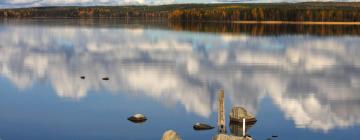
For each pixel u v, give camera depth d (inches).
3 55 2458.2
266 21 7539.4
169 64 2048.5
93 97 1294.3
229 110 1141.7
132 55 2458.2
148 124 1020.5
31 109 1165.7
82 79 1598.2
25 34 4303.6
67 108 1172.5
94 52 2642.7
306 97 1306.6
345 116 1098.1
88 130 987.3
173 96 1310.3
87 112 1131.3
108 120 1056.8
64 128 1001.5
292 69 1887.3
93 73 1764.3
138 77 1651.1
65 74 1737.2
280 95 1338.6
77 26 6269.7
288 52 2630.4
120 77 1651.1
